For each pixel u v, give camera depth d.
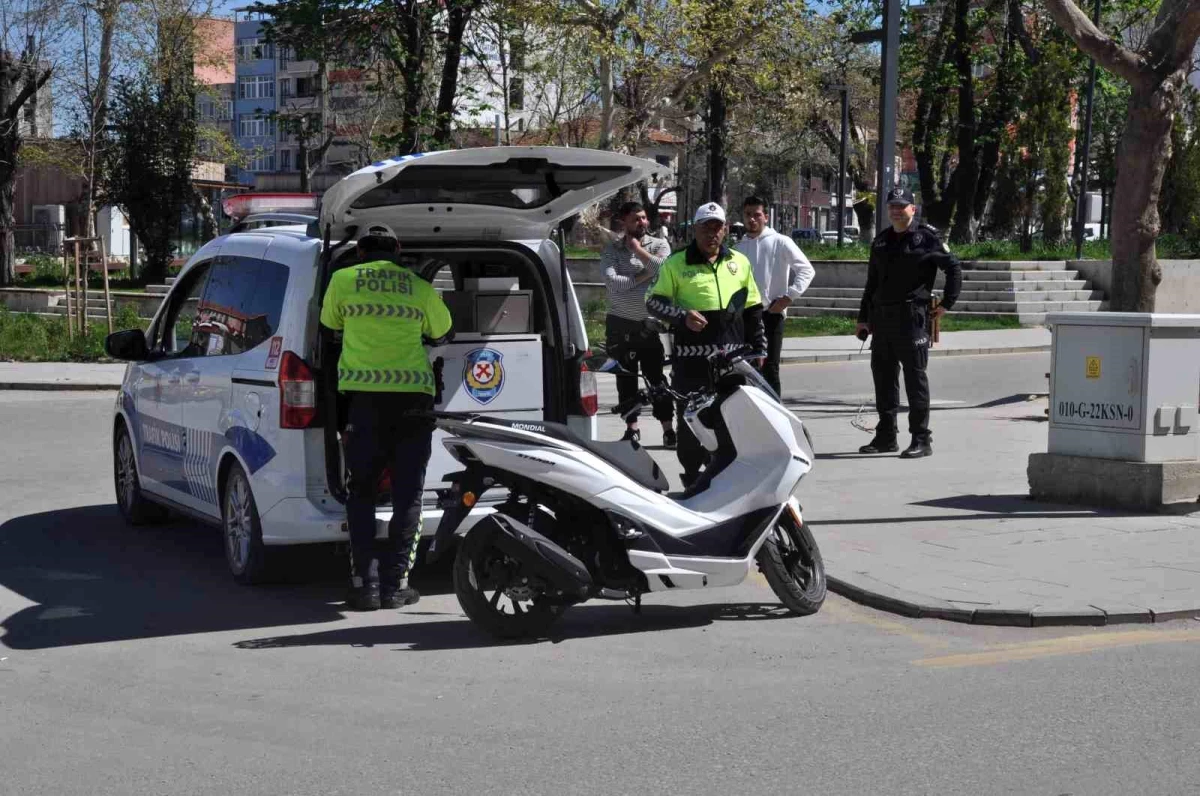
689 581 6.53
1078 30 12.04
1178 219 38.41
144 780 4.59
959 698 5.40
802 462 6.75
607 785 4.47
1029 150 35.72
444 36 32.97
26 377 19.91
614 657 6.13
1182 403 9.01
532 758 4.75
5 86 41.41
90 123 37.81
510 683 5.72
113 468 11.92
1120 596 6.84
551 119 35.69
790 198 91.62
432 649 6.30
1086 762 4.62
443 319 7.12
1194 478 9.02
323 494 7.20
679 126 44.25
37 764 4.76
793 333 27.59
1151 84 12.09
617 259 11.26
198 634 6.61
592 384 7.90
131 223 41.69
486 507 7.45
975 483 10.20
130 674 5.91
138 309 34.25
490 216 7.54
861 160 48.88
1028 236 35.84
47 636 6.59
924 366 11.53
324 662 6.09
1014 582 7.17
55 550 8.66
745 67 29.22
